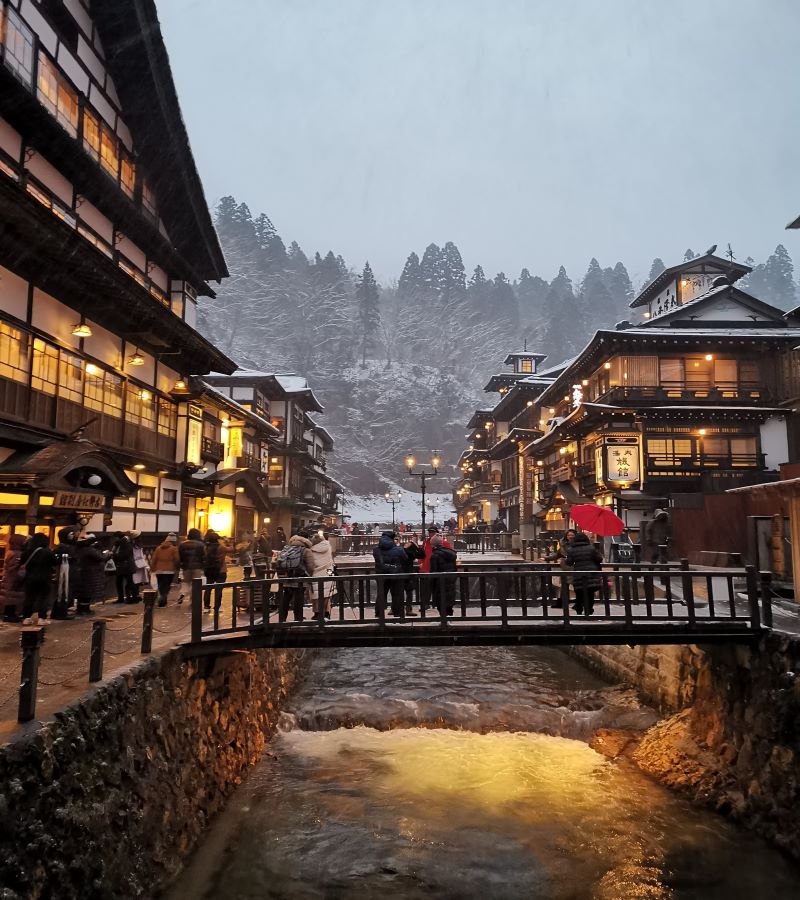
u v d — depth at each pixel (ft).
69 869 15.75
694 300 119.85
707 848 26.66
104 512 46.21
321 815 29.50
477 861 25.93
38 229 38.17
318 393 433.07
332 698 46.83
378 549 36.91
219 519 94.07
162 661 24.93
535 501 153.07
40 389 44.88
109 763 19.11
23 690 16.30
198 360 70.08
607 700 46.01
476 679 53.01
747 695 30.68
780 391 105.60
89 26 54.54
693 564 65.98
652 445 102.68
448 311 588.50
